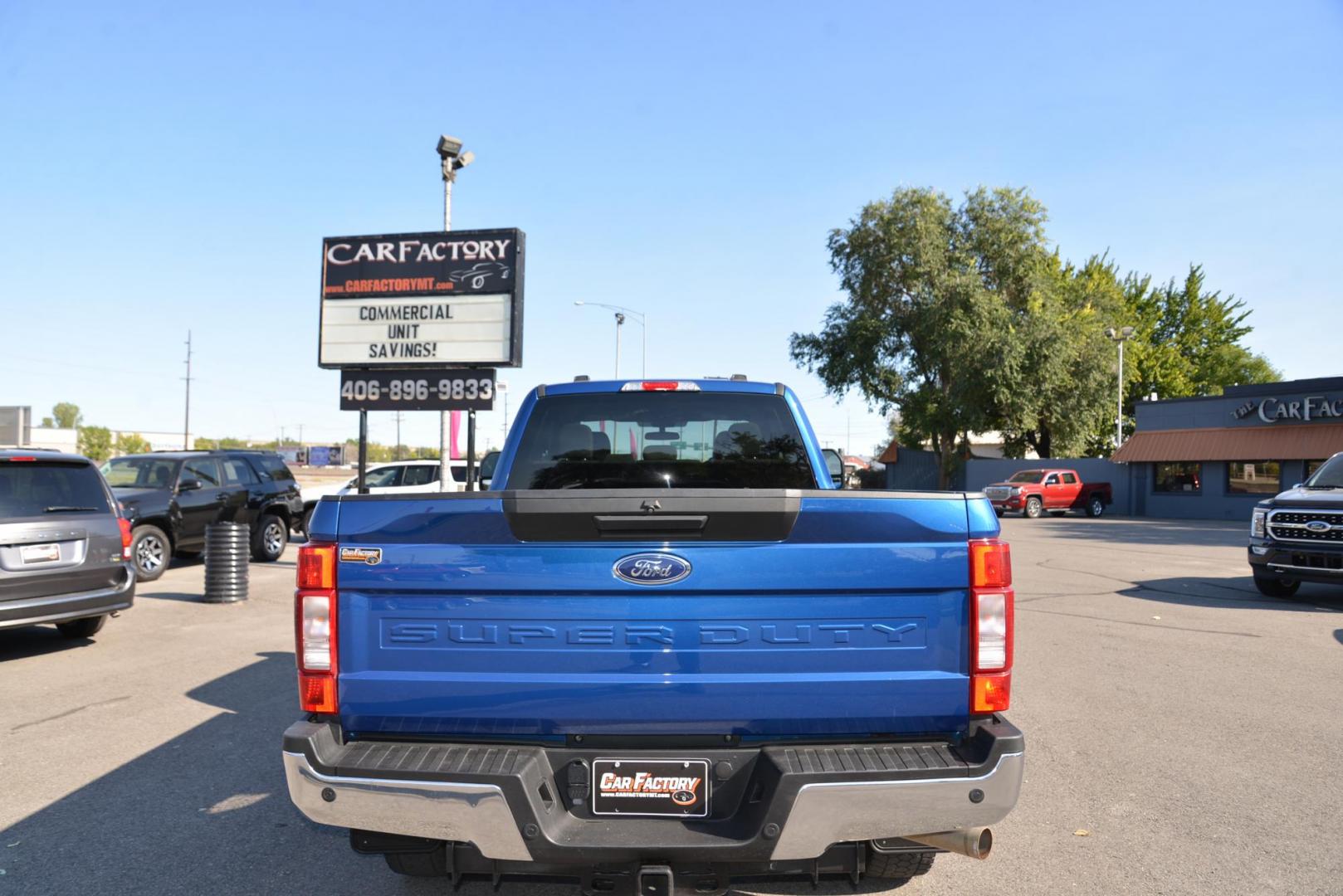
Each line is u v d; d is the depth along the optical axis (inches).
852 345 1887.3
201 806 191.2
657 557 117.9
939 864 161.6
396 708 120.3
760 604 118.3
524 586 118.1
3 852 167.8
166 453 610.5
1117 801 191.8
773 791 111.2
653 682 117.7
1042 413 1888.5
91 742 235.5
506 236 622.5
